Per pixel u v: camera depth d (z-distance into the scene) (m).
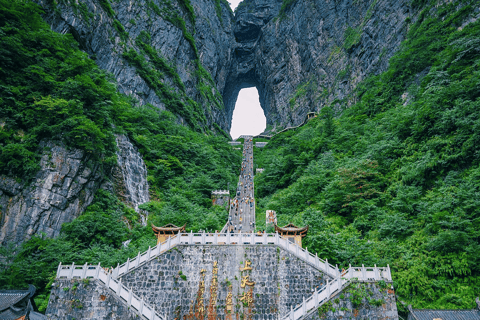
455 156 46.16
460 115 50.00
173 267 33.22
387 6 137.62
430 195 44.03
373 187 53.34
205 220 51.88
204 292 32.41
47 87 54.44
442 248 36.47
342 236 42.75
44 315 28.25
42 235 42.62
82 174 49.75
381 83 104.25
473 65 61.12
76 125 50.56
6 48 53.12
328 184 59.12
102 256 40.16
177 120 115.19
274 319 31.50
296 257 33.72
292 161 78.81
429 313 28.89
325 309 28.98
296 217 48.78
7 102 48.56
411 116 61.72
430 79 71.56
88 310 28.95
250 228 50.47
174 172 71.12
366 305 29.19
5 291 28.09
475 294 32.53
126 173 60.16
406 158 54.62
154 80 114.25
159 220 53.44
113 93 72.94
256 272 33.25
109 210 50.78
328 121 89.94
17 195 43.31
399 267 36.88
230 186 78.50
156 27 132.12
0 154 43.69
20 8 66.25
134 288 31.98
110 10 104.25
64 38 71.88
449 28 89.19
